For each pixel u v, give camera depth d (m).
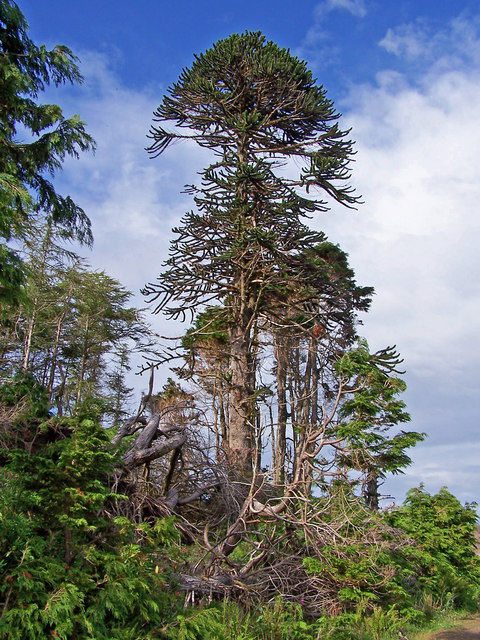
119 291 33.94
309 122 20.66
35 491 6.26
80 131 12.84
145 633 6.12
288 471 13.78
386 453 15.41
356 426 14.84
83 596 5.57
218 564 9.59
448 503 16.25
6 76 11.88
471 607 13.78
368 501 15.32
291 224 18.86
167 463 12.94
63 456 6.23
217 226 19.03
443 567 13.88
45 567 5.70
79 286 30.67
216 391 18.98
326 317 20.97
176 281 18.73
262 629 7.83
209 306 19.84
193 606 7.84
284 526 10.95
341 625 9.35
